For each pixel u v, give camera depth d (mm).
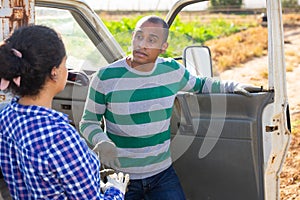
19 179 2148
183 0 4207
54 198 2078
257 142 3158
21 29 2088
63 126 2064
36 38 2049
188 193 3441
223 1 31375
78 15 3814
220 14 30953
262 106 3145
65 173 2021
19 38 2053
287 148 3332
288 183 6418
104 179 2559
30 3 2549
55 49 2070
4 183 2459
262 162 3176
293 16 28188
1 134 2156
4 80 2066
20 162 2088
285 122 3250
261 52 18781
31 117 2072
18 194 2170
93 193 2094
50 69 2072
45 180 2033
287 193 6133
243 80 14750
